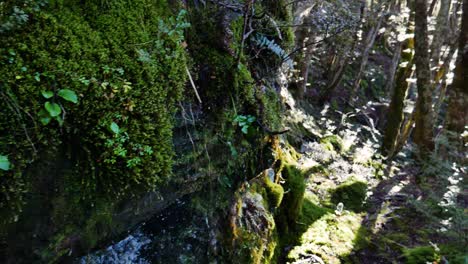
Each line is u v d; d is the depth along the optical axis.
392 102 8.22
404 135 8.15
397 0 10.69
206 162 2.46
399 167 7.75
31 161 1.37
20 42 1.31
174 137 2.10
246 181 3.16
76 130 1.48
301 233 4.62
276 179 4.34
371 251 4.59
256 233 3.38
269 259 3.60
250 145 2.83
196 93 2.02
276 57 3.09
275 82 3.32
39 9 1.40
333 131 9.42
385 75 14.43
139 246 2.33
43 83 1.34
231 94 2.41
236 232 3.10
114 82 1.56
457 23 9.80
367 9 9.27
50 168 1.48
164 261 2.46
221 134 2.48
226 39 2.39
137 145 1.66
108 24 1.64
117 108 1.57
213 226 2.87
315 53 10.41
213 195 2.77
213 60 2.31
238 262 3.05
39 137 1.36
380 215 5.58
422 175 6.82
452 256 4.42
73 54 1.44
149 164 1.72
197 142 2.28
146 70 1.71
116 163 1.62
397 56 12.14
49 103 1.34
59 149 1.49
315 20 5.01
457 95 6.71
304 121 8.20
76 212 1.70
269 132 2.67
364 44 10.71
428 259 4.36
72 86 1.41
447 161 6.08
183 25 1.96
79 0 1.60
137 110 1.66
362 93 13.08
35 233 1.62
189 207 2.60
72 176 1.57
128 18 1.73
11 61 1.27
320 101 10.92
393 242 4.84
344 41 8.60
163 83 1.82
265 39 2.67
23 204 1.43
